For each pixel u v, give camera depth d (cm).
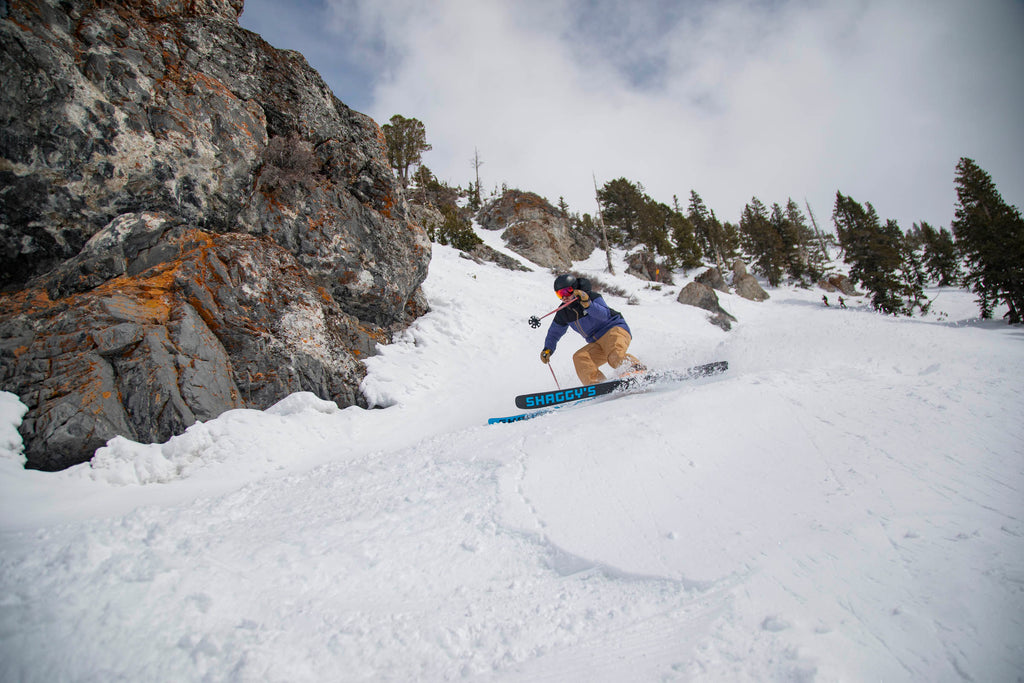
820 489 239
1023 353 525
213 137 680
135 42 637
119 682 141
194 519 256
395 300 877
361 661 159
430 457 364
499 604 188
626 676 146
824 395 380
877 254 3234
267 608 179
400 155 3158
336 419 593
